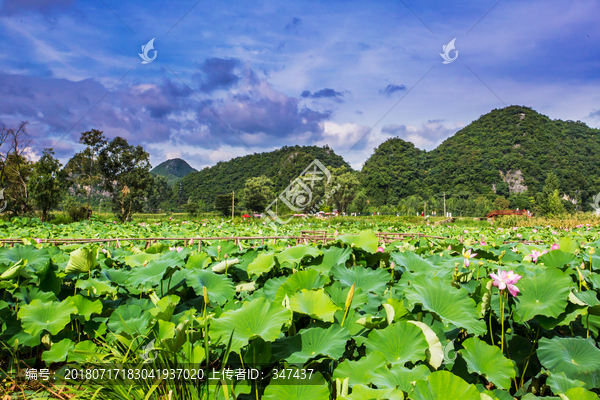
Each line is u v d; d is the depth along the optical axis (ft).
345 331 6.82
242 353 6.97
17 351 8.88
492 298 8.41
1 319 8.69
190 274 10.02
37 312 8.48
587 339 7.02
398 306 7.64
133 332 7.92
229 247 14.34
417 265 11.26
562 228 58.70
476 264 10.85
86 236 35.14
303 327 8.09
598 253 11.30
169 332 7.39
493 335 8.00
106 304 9.50
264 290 9.80
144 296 10.89
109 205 229.66
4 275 9.17
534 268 10.55
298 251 11.03
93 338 8.69
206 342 6.48
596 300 7.90
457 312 7.40
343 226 79.71
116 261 13.83
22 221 60.85
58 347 8.30
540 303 7.61
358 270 10.19
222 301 9.24
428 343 6.31
